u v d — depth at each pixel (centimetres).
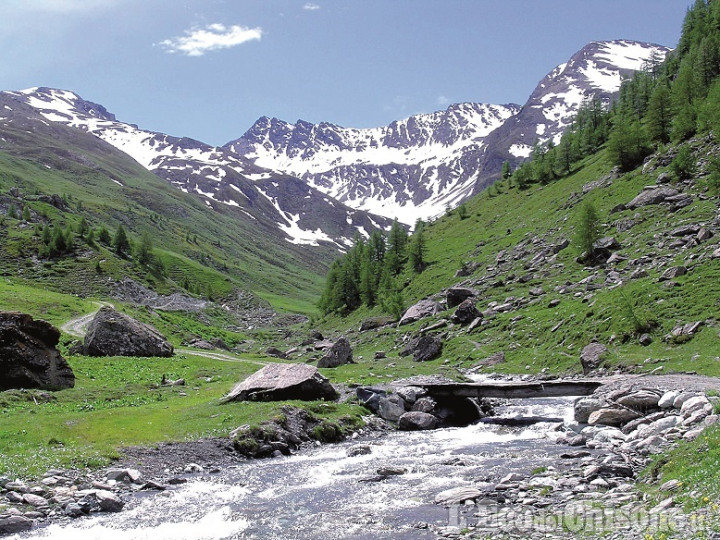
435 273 14188
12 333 4894
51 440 3084
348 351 8738
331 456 3316
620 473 2316
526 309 8975
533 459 2917
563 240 11181
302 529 1986
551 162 17800
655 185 10669
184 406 4262
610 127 17925
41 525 2059
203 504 2330
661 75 17275
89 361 7125
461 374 6712
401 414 4584
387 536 1864
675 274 6988
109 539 1925
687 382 4259
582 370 6228
